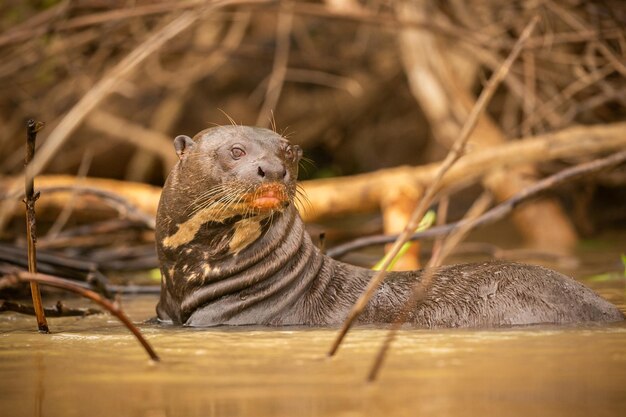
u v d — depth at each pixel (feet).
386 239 38.34
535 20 24.20
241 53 69.87
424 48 59.06
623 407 16.05
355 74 74.49
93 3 49.16
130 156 71.82
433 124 60.39
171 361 21.09
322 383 18.24
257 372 19.52
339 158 78.89
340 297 28.89
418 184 50.31
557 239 57.47
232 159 28.50
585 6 46.52
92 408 16.69
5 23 55.62
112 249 47.16
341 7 56.85
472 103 59.31
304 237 29.66
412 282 28.68
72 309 30.04
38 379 19.31
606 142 49.01
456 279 28.09
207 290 28.73
